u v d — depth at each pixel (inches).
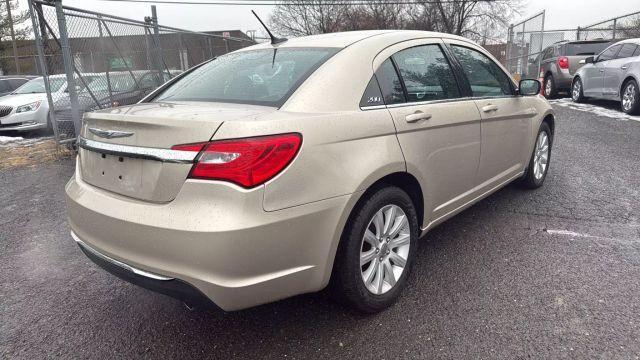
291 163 87.1
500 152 156.4
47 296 125.5
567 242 145.3
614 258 133.5
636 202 179.3
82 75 307.1
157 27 368.8
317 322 108.3
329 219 93.1
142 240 87.7
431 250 143.1
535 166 191.0
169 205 85.8
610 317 105.1
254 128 84.3
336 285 102.6
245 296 86.0
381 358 95.0
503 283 121.8
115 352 100.8
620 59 415.2
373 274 107.0
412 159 111.9
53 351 101.7
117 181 96.0
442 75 133.9
